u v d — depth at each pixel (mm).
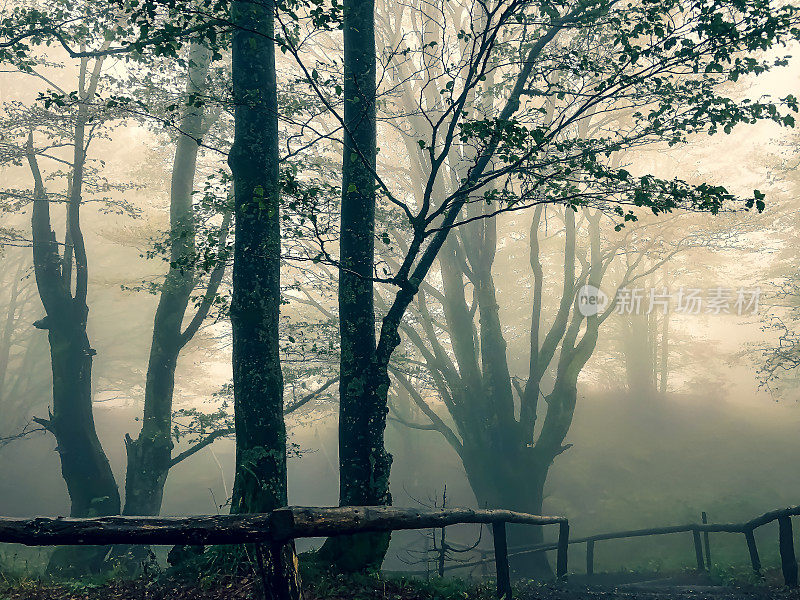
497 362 18359
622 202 7039
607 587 9789
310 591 5852
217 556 6145
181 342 13109
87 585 5863
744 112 7758
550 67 8602
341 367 8227
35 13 9469
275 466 7285
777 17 7039
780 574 9805
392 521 4160
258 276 7594
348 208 8375
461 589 6645
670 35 7484
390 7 16672
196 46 12789
